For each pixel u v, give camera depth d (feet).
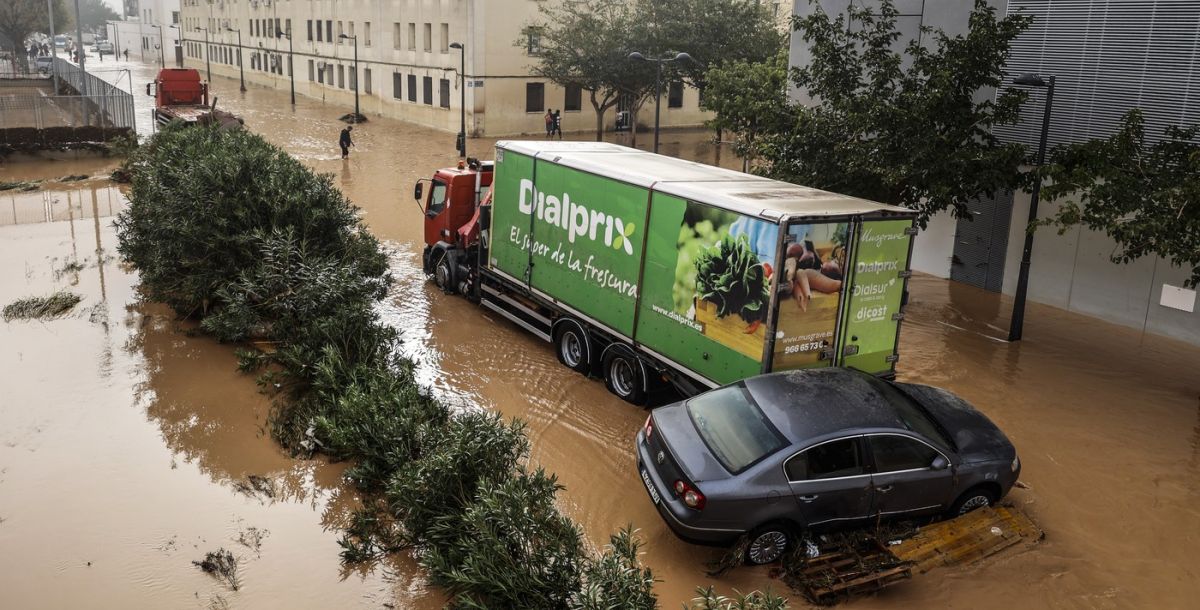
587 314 37.24
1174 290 44.57
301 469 29.73
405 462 27.17
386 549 25.02
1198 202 33.65
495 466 25.41
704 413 26.40
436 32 131.44
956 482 25.93
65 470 28.94
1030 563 24.99
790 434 24.38
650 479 25.40
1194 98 42.06
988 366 41.16
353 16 156.87
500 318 45.98
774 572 24.31
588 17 116.98
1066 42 47.57
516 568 21.35
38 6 226.17
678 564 24.56
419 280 52.37
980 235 54.65
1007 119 42.52
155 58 305.94
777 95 53.47
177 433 31.94
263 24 202.08
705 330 30.99
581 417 33.91
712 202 30.12
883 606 22.85
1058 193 38.40
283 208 42.60
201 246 41.96
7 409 33.27
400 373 34.09
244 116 142.00
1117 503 28.76
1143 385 39.17
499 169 42.68
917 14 55.72
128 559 24.14
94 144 94.73
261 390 35.81
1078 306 49.60
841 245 28.94
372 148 110.22
